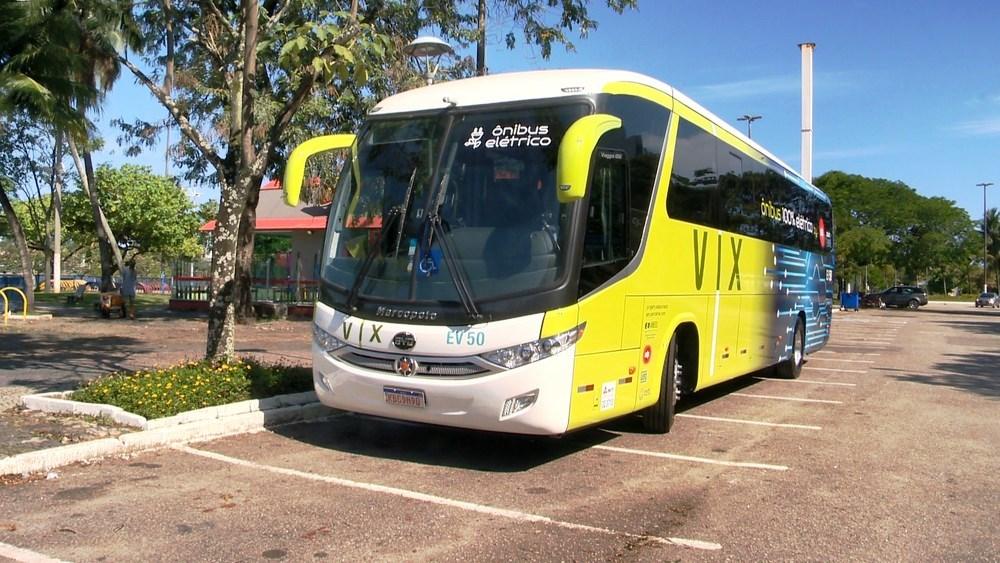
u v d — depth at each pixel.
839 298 58.88
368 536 5.21
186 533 5.19
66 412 8.09
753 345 11.34
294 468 6.89
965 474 7.13
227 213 9.69
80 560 4.70
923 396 11.92
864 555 5.06
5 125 27.14
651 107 8.10
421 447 7.80
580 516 5.73
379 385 6.81
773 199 12.23
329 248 7.57
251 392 8.92
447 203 6.96
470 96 7.38
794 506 6.09
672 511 5.91
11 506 5.65
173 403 8.07
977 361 17.64
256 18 9.15
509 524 5.51
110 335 17.81
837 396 11.85
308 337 18.77
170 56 9.99
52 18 16.92
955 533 5.51
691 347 9.25
